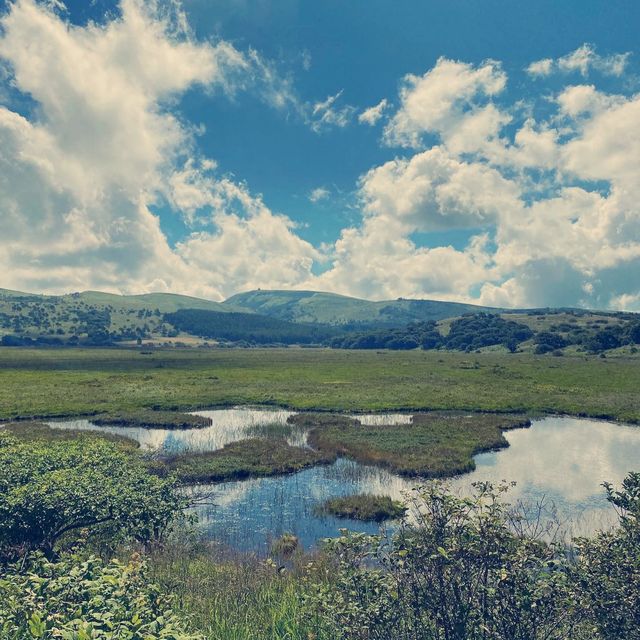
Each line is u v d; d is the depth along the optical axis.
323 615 6.66
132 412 43.97
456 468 26.42
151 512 12.24
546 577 5.49
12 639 4.75
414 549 6.09
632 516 6.84
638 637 5.30
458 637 5.49
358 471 27.06
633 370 86.75
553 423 42.19
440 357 143.12
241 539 17.23
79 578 5.90
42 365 103.62
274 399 52.91
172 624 4.96
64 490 10.74
